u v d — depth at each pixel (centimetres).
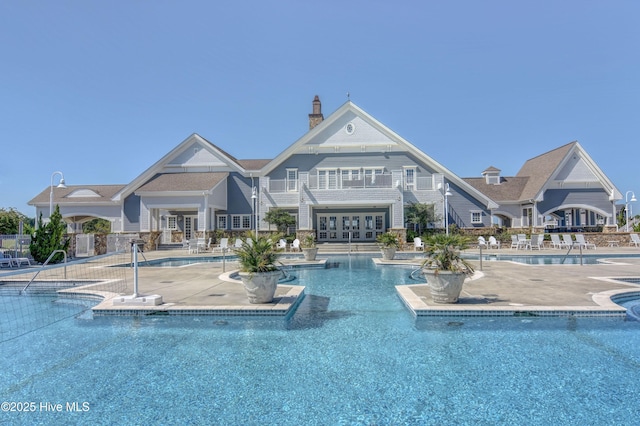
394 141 3253
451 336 668
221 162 3466
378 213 3244
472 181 3694
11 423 397
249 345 633
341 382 486
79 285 1289
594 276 1271
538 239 2669
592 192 3288
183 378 505
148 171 3422
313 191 2928
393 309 877
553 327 716
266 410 417
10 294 1209
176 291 1041
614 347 607
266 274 847
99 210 3428
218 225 3412
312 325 746
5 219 4469
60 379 508
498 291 988
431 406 421
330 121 3294
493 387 467
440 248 855
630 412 404
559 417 395
